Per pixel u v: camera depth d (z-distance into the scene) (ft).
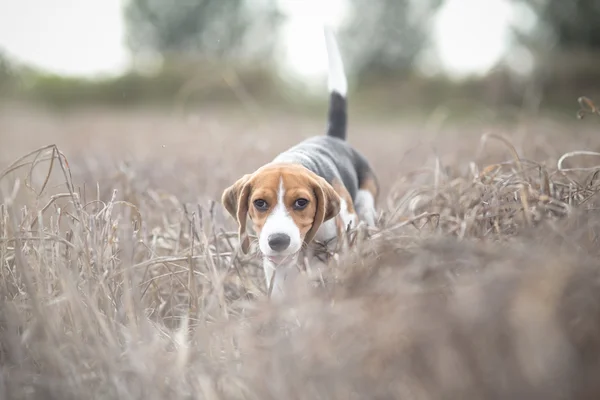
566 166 25.03
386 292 11.76
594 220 13.89
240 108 89.97
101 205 21.94
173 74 113.70
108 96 110.22
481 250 12.64
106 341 13.47
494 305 10.21
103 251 15.90
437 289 11.57
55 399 11.60
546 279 10.50
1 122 67.67
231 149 38.60
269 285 15.43
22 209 17.39
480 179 18.54
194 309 15.39
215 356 12.84
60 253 16.26
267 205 16.11
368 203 21.04
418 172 24.08
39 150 17.02
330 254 16.63
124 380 11.91
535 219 15.48
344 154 20.81
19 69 101.24
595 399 9.33
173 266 17.79
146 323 13.85
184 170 31.68
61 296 14.07
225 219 21.75
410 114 87.10
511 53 65.77
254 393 11.10
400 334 10.59
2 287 15.26
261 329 13.12
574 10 108.27
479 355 9.88
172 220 21.94
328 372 10.63
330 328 11.71
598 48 107.55
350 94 105.19
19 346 12.84
